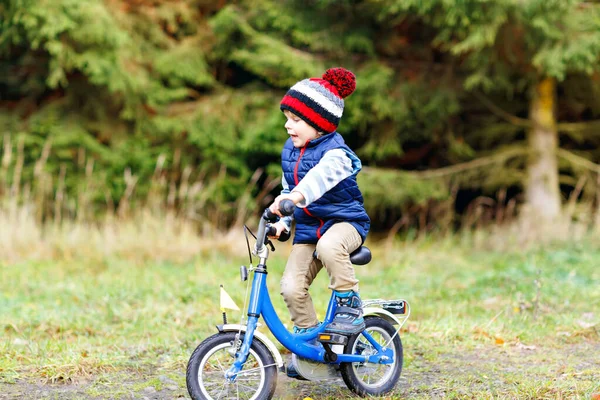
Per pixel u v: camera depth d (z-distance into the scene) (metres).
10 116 16.34
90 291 10.48
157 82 16.47
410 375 6.64
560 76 13.66
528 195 16.00
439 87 15.41
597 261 12.55
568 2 12.70
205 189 16.53
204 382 6.14
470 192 18.67
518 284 10.52
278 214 5.30
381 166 17.91
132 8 16.59
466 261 13.66
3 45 15.23
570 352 7.47
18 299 10.09
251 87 16.92
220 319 8.94
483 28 13.30
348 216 5.65
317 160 5.58
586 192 16.44
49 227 14.26
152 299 9.91
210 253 13.48
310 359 5.68
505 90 16.14
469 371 6.77
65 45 14.74
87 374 6.58
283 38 15.88
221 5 17.20
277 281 11.40
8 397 5.96
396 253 14.31
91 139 15.95
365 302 6.05
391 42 15.70
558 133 17.30
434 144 17.70
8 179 15.37
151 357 7.24
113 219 14.69
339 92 5.63
